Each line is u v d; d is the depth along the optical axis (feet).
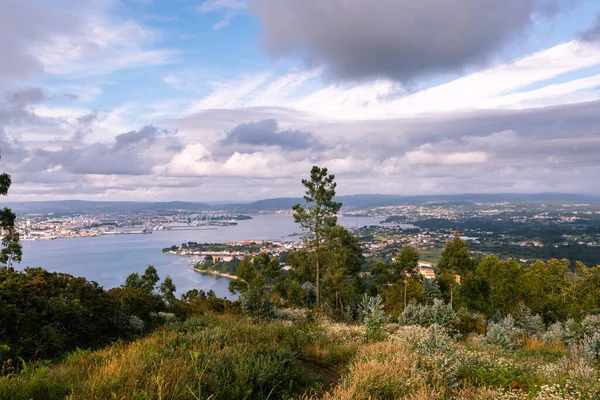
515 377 20.92
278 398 15.97
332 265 90.79
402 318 46.01
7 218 57.93
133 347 19.97
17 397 13.04
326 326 38.45
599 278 88.07
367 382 16.76
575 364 21.79
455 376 20.26
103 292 35.73
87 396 12.92
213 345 19.16
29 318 23.77
